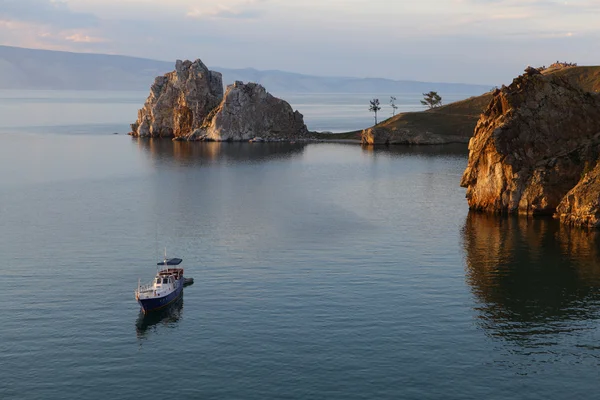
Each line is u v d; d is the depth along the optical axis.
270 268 104.31
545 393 64.75
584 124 145.25
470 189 152.88
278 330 79.00
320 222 139.62
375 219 142.50
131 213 151.62
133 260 110.44
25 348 74.56
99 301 90.06
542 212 140.88
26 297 91.50
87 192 184.12
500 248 115.88
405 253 113.06
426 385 65.94
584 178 133.88
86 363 70.88
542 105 145.75
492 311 85.25
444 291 92.94
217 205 161.62
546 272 101.81
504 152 143.38
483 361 71.12
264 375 67.88
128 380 67.12
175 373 68.56
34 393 64.50
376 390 64.88
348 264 106.31
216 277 99.88
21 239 125.94
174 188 190.75
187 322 82.06
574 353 73.31
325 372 68.44
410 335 77.56
